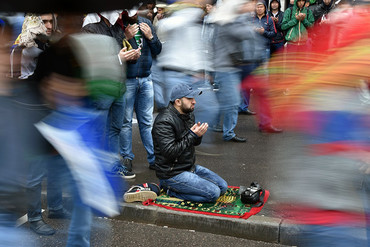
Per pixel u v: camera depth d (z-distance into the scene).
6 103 1.17
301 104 0.98
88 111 1.25
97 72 1.22
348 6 1.00
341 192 1.04
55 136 1.21
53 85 1.19
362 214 1.06
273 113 1.04
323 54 0.98
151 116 5.89
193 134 4.82
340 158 1.00
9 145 1.19
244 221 4.53
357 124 0.96
